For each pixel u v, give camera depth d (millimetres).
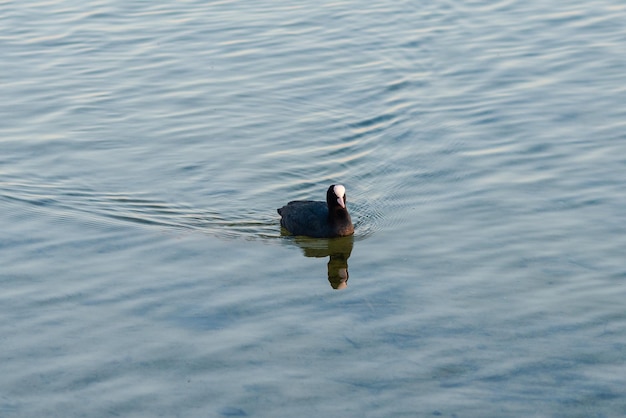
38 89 31750
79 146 27594
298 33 36094
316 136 28016
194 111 29938
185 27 36969
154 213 23531
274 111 29781
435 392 16109
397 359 17078
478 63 32719
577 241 21250
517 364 16828
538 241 21344
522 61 32625
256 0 40062
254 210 23844
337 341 17703
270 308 18953
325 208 22484
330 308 18922
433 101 29906
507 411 15547
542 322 18156
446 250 21188
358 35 35781
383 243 21703
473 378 16469
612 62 31922
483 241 21484
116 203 24062
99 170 26016
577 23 35812
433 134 27578
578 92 29781
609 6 37500
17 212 23406
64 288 19750
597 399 15797
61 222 22891
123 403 15883
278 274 20391
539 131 27188
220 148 27375
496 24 36312
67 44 35562
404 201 23797
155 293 19531
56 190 24766
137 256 21172
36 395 16141
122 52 34750
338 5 39094
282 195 24625
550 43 34062
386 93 30719
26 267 20688
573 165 25031
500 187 24109
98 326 18297
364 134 27969
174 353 17344
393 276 20156
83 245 21703
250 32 36312
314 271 20516
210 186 25078
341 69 32781
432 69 32438
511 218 22500
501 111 28766
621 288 19266
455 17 37312
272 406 15781
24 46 35438
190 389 16266
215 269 20594
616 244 21031
